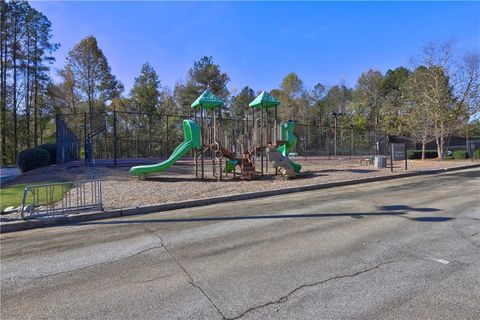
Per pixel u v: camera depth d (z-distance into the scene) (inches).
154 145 1391.5
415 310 122.2
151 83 1968.5
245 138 795.4
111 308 131.1
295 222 266.7
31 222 280.2
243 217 290.8
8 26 1476.4
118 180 536.4
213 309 127.5
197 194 406.9
